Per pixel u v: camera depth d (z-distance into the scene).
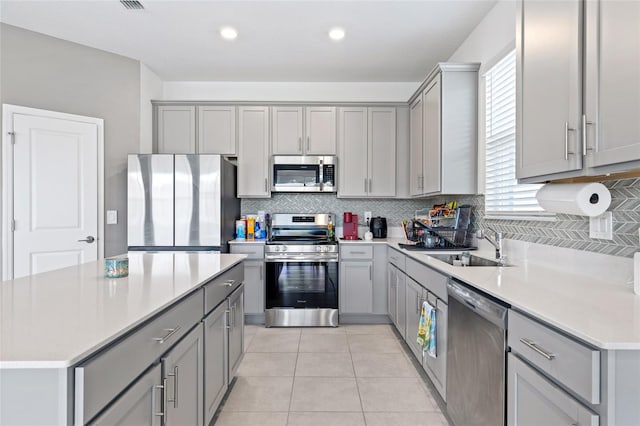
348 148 3.94
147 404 1.15
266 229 4.15
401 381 2.48
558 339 1.04
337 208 4.25
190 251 3.38
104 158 3.47
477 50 2.92
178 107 3.91
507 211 2.47
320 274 3.67
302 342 3.21
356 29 2.99
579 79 1.31
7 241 2.98
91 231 3.38
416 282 2.61
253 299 3.69
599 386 0.90
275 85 4.21
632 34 1.08
